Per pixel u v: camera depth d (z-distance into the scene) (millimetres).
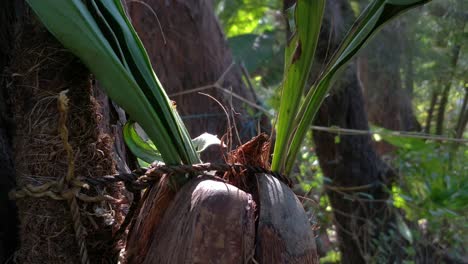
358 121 2639
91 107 892
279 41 3068
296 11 836
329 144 2646
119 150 1062
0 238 969
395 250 2682
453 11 2742
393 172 2762
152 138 853
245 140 2041
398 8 865
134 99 844
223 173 861
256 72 3084
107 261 887
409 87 3314
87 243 871
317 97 877
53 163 858
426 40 2863
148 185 865
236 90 2143
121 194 933
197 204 792
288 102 863
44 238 852
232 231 785
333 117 2602
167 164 852
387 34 2861
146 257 818
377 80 3125
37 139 862
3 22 1016
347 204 2701
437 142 3078
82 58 832
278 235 798
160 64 1984
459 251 2863
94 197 860
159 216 840
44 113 868
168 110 856
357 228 2719
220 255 779
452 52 2881
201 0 2045
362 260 2746
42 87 875
